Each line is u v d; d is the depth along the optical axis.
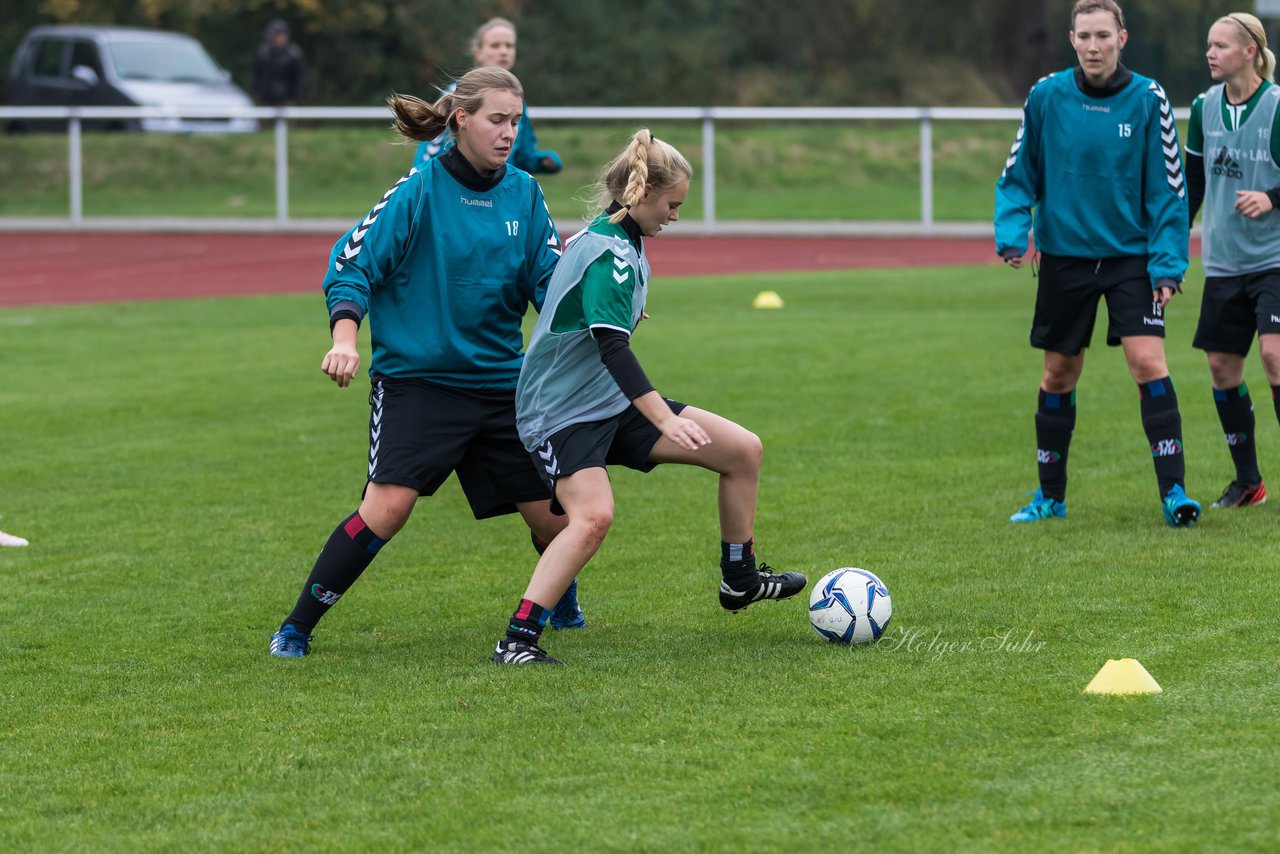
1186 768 10.71
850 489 21.20
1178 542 17.73
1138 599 15.30
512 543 19.12
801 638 14.58
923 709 12.11
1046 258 19.05
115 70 78.81
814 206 73.31
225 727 12.26
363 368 33.41
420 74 103.06
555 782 10.83
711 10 113.25
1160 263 18.41
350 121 98.81
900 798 10.37
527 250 14.51
